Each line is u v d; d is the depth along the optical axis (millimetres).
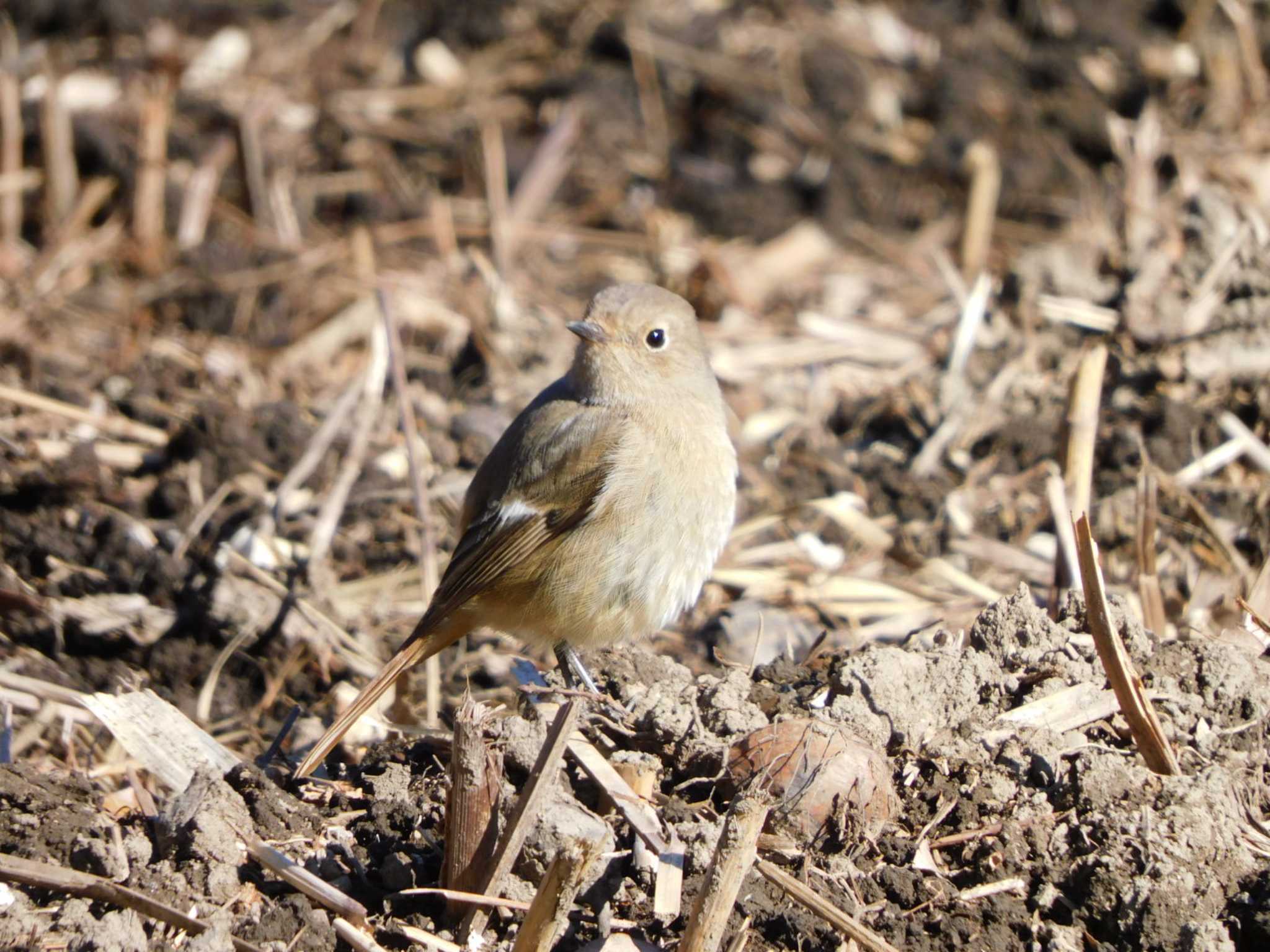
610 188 16672
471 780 6875
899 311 15008
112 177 15531
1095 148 16766
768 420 13211
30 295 14164
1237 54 17141
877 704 7695
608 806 7457
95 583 10867
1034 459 12359
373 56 17438
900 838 7266
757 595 11203
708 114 17297
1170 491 11469
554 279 15492
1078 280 13602
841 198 16609
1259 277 12609
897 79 17609
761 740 7473
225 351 13867
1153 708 7746
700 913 6328
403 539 11641
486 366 13766
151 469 12008
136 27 16906
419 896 7156
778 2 18328
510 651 10852
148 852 7410
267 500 11664
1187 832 7055
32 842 7305
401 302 14500
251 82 16781
